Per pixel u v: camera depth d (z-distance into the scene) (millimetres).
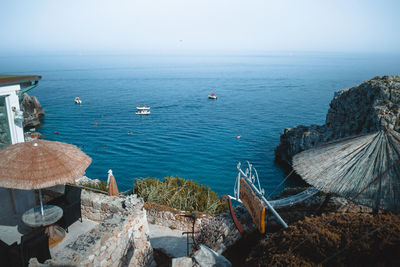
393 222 5004
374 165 7191
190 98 121750
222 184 41438
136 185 14891
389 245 4375
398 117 39969
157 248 9555
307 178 7879
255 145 60750
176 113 91750
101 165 47594
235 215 8570
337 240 4879
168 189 13969
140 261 7680
